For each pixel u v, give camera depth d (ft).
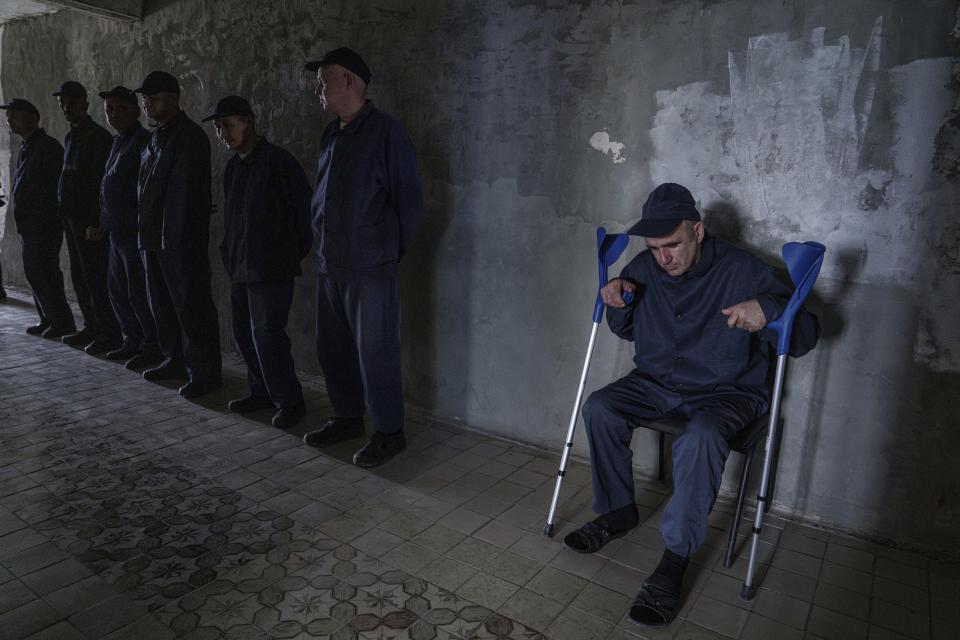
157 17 15.35
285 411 11.55
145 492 8.99
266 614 6.56
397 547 7.82
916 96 7.23
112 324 15.60
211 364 13.02
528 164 10.11
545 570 7.44
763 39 8.01
